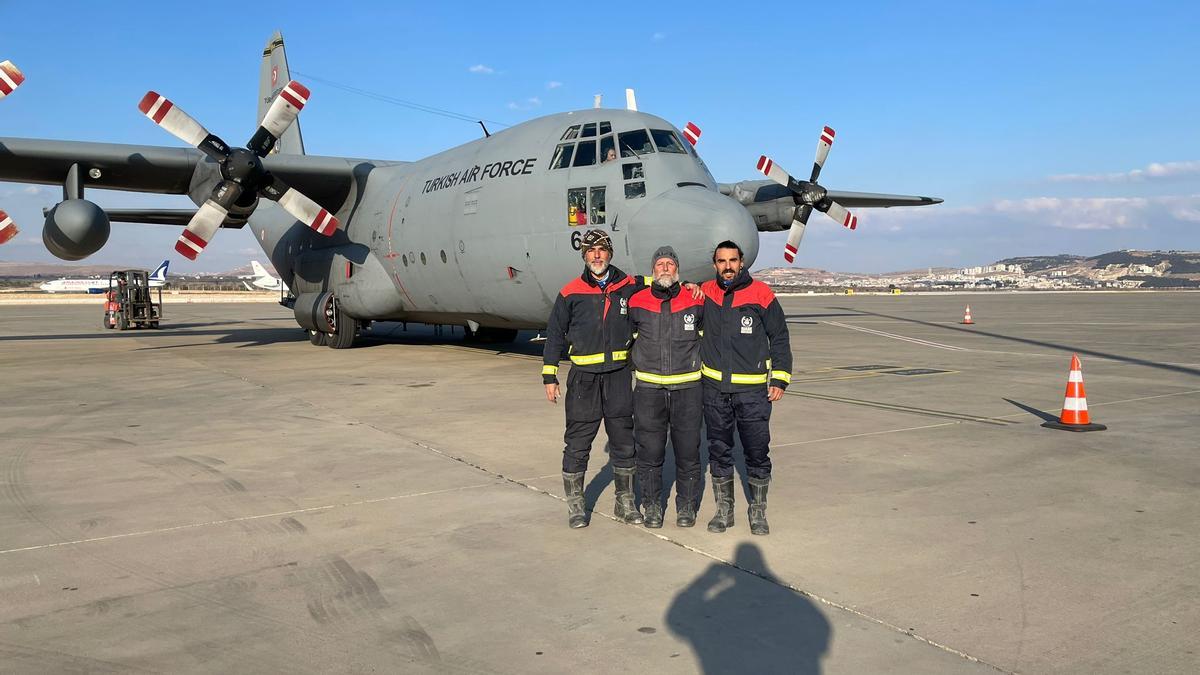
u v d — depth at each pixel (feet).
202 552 14.30
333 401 31.50
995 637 10.72
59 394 33.94
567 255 39.65
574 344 15.78
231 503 17.38
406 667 10.03
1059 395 32.37
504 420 27.12
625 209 37.40
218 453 22.21
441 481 19.19
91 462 21.20
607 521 16.17
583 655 10.32
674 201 35.83
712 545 14.65
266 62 75.66
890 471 19.92
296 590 12.57
